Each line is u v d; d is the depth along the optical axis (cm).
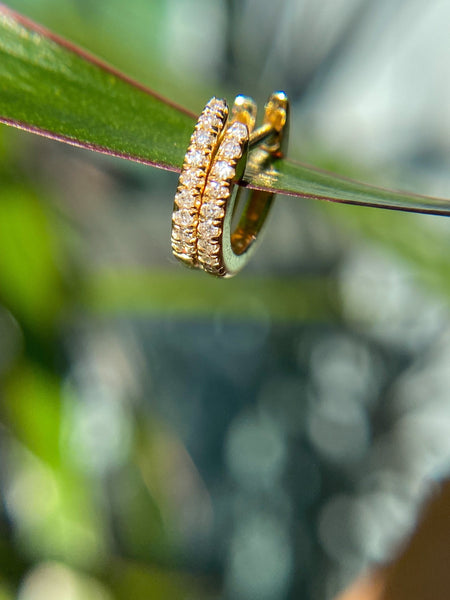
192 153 7
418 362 24
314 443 24
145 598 15
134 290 14
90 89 7
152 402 23
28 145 18
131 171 21
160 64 13
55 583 16
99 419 20
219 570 23
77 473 15
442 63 26
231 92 21
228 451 24
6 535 16
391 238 13
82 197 20
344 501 24
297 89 23
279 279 15
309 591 23
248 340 24
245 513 24
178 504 22
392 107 27
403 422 24
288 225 23
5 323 14
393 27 25
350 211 13
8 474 17
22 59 7
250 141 7
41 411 14
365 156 24
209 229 7
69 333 17
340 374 24
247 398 24
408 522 22
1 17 7
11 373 14
